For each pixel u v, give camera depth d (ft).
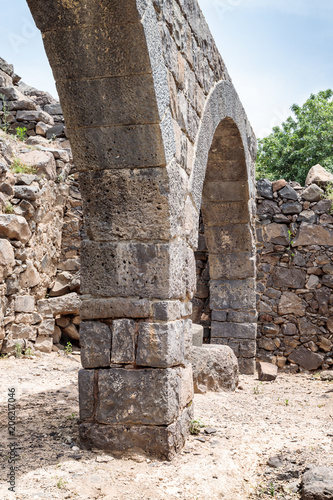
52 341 25.07
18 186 23.82
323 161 46.80
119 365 11.76
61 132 31.83
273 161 50.83
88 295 12.21
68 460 10.79
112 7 10.43
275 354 29.43
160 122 11.57
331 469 10.84
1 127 31.73
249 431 14.05
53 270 26.96
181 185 13.17
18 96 32.71
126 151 11.94
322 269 29.37
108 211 12.23
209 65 17.57
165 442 11.29
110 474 10.30
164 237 11.98
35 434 12.44
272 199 30.48
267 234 30.22
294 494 10.41
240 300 28.04
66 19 10.81
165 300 11.84
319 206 29.81
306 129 49.24
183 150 13.78
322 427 15.01
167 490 9.87
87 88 11.57
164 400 11.40
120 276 12.03
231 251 27.81
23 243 23.22
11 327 22.53
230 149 24.26
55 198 27.07
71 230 28.17
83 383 11.85
